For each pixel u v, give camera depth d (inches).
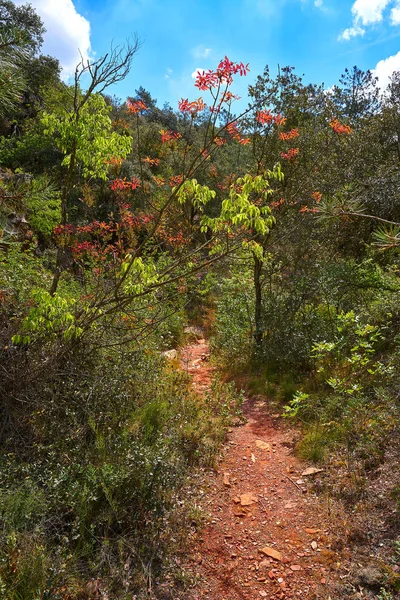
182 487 147.3
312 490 146.3
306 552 119.0
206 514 136.3
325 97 309.9
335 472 151.6
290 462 167.0
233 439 188.9
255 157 286.0
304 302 275.1
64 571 97.4
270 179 285.6
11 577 93.2
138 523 123.3
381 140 433.4
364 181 291.4
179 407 196.7
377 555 110.7
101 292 186.2
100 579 104.4
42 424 152.3
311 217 264.2
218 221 161.2
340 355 223.8
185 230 246.8
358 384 184.2
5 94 119.6
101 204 402.3
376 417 159.8
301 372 246.5
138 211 262.5
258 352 276.8
